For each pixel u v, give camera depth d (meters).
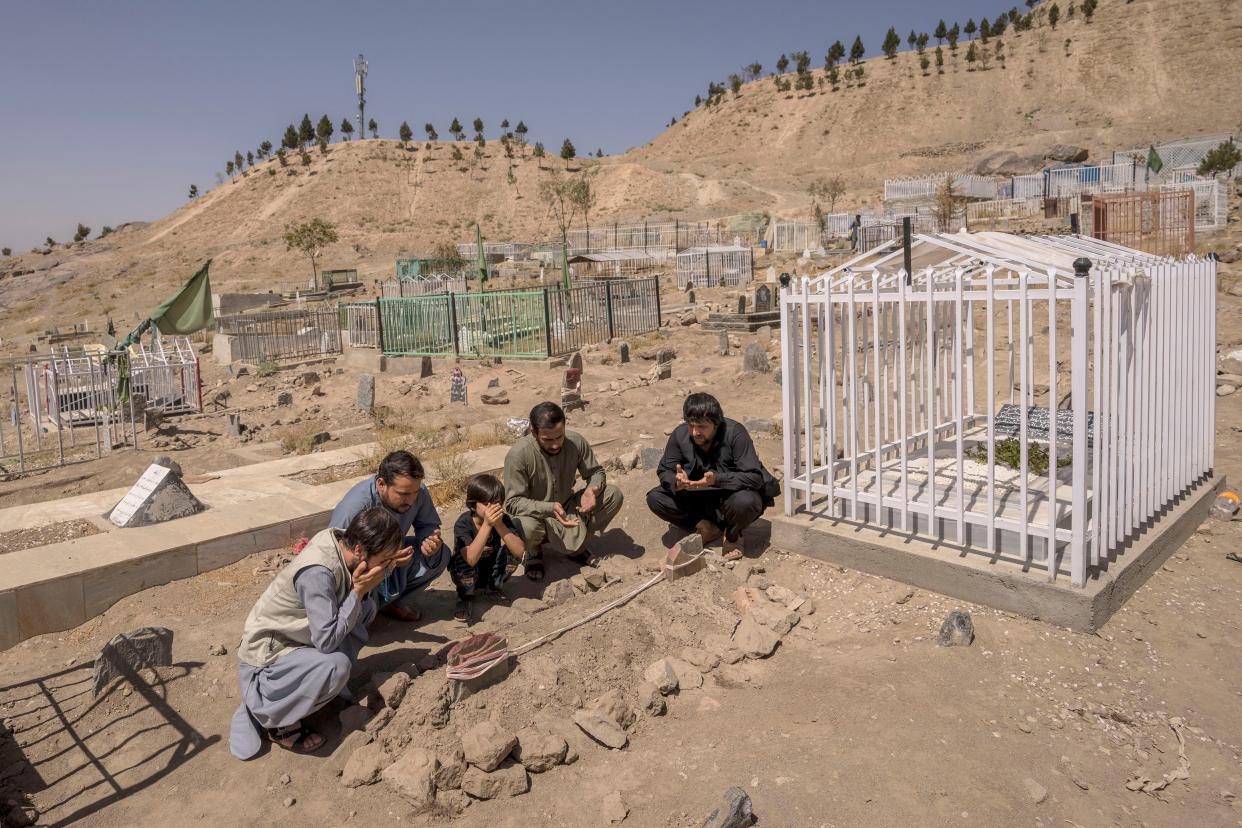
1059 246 6.13
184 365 19.11
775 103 160.38
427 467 8.55
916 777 3.53
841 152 137.00
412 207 130.25
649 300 23.69
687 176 126.12
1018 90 134.75
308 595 3.88
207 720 4.33
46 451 14.42
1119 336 4.88
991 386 4.93
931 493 5.31
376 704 4.09
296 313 28.52
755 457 5.91
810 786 3.50
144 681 4.66
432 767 3.60
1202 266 6.33
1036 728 3.86
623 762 3.76
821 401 5.99
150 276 85.69
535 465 5.62
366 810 3.54
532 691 4.18
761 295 22.61
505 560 5.58
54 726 4.34
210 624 5.39
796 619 4.99
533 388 15.68
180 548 6.11
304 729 4.03
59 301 75.06
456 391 14.80
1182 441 6.12
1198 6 131.75
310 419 15.89
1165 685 4.20
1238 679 4.25
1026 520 4.89
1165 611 4.91
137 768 3.96
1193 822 3.28
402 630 5.09
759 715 4.05
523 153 150.00
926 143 130.62
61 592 5.52
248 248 102.44
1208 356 6.57
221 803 3.66
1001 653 4.46
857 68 156.00
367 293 54.06
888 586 5.35
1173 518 5.75
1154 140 97.56
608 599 5.27
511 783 3.58
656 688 4.23
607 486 6.05
